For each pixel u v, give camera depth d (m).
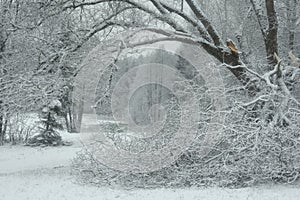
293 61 12.57
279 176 10.49
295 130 10.39
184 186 10.84
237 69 13.53
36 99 13.04
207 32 14.41
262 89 11.89
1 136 26.98
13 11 13.48
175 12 14.41
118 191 10.24
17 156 22.84
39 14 13.48
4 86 13.27
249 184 10.53
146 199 9.14
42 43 13.55
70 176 12.85
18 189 10.51
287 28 16.88
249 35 16.52
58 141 27.31
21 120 18.00
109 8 14.19
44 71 13.32
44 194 9.82
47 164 18.78
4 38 13.67
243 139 10.49
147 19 14.21
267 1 13.77
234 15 17.36
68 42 13.97
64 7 13.77
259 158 10.35
